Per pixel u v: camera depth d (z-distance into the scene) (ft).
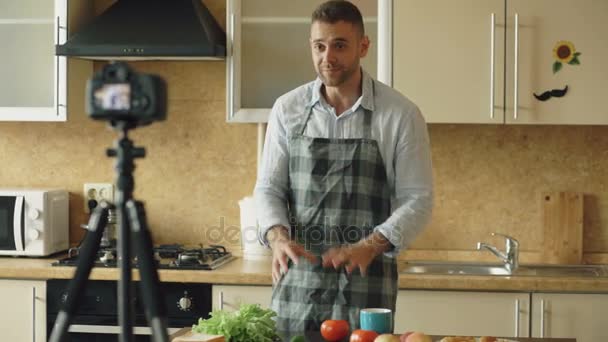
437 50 11.89
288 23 12.37
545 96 11.82
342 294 8.92
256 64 12.44
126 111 4.24
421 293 11.32
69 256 12.53
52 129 13.99
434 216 13.35
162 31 12.23
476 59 11.86
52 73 12.74
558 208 13.04
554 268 12.77
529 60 11.84
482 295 11.27
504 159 13.25
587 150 13.16
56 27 12.48
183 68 13.69
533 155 13.21
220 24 13.50
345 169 9.14
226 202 13.74
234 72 12.37
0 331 11.94
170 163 13.80
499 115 11.88
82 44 12.15
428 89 11.91
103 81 4.25
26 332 11.89
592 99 11.79
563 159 13.19
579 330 11.21
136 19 12.44
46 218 12.69
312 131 9.27
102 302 11.78
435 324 11.31
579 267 12.75
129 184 4.30
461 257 13.25
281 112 9.45
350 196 9.12
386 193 9.27
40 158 14.03
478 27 11.85
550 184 13.21
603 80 11.78
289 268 9.12
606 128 13.14
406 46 11.91
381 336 7.04
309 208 9.20
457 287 11.23
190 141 13.76
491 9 11.84
